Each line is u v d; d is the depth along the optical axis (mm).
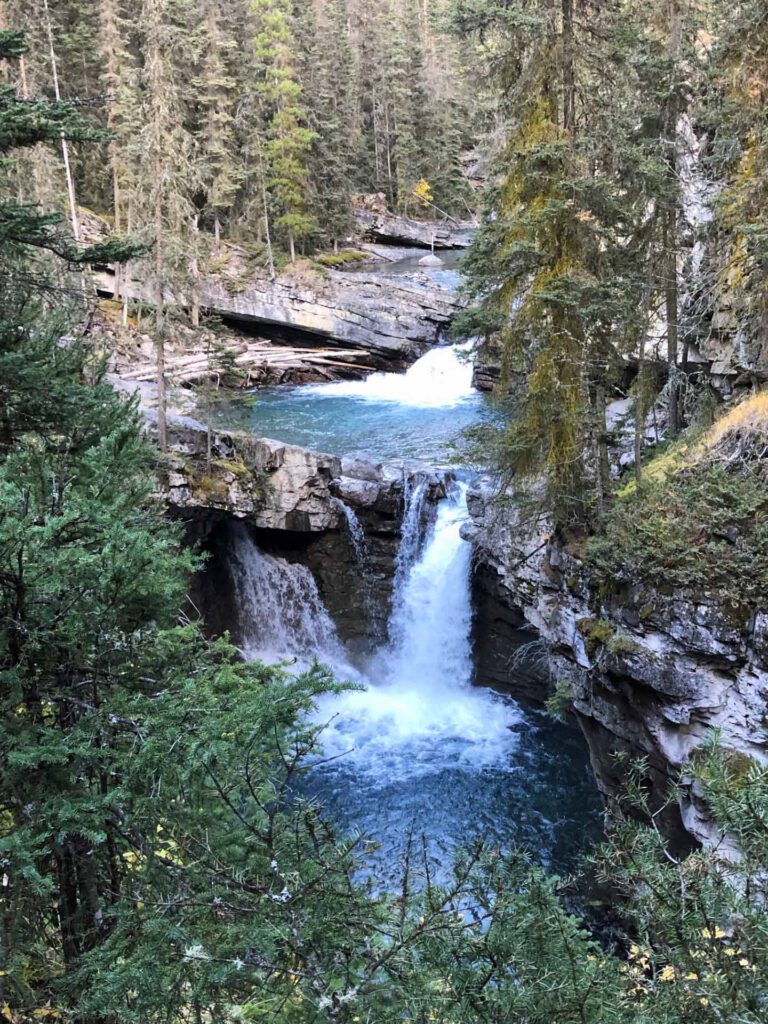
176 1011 4852
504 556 20312
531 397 15445
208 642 7977
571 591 16031
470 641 23688
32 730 5059
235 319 44344
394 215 65250
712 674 13406
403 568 24750
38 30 43156
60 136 8250
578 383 15492
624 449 20844
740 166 18016
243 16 54406
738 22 16344
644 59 16672
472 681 23875
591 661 15133
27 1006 5363
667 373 22062
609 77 15125
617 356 16016
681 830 14156
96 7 45531
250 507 23594
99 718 5145
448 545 23625
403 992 4375
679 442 18531
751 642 12883
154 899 4906
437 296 45625
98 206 47812
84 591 5195
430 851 16984
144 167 24188
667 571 13797
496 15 14078
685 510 14547
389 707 23094
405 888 4766
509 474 16875
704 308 21172
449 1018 4426
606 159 15805
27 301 9031
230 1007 5027
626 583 14609
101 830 5055
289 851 5105
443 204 67875
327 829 5129
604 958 4953
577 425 15508
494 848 5336
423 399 39000
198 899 4742
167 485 22125
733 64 16906
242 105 47812
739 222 16547
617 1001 4422
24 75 34062
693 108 19281
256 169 45938
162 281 23438
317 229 48625
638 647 14062
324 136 54781
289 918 4527
